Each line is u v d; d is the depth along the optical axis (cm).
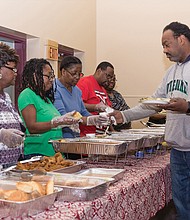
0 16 304
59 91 271
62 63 278
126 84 496
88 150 218
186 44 219
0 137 180
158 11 479
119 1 496
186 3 467
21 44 357
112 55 502
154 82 483
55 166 186
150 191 210
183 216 227
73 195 142
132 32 492
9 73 197
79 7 450
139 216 191
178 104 205
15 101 334
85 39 470
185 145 219
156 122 395
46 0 373
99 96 340
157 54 480
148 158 271
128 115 254
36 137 230
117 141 229
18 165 180
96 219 141
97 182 155
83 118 270
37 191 131
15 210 120
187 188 225
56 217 123
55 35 394
